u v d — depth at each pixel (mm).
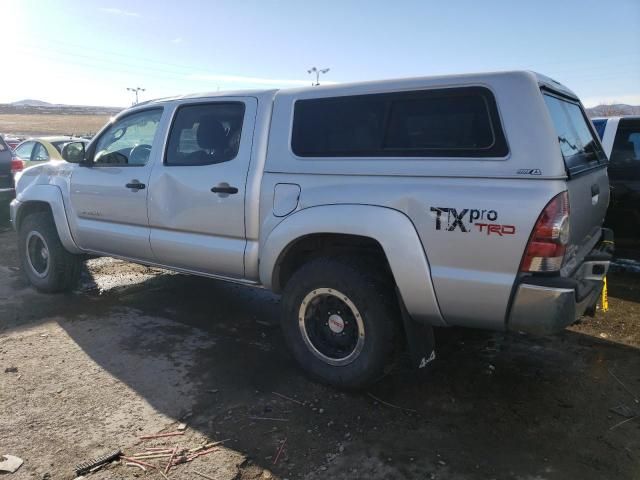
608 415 3211
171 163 4270
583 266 3238
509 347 4184
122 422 3082
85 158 4941
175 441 2912
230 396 3398
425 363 3336
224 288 5742
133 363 3857
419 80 3119
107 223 4789
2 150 8461
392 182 3115
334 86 3473
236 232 3855
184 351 4086
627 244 5875
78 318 4766
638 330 4516
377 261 3379
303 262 3812
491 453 2830
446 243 2916
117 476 2623
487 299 2854
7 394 3379
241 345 4215
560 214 2678
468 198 2842
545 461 2760
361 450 2848
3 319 4715
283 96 3689
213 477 2627
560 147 2803
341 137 3385
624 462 2750
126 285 5801
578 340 4320
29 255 5512
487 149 2844
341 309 3424
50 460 2725
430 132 3051
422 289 3014
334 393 3453
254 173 3713
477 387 3553
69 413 3168
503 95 2826
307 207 3406
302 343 3582
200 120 4137
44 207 5508
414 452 2836
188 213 4102
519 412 3240
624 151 5766
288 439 2941
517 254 2736
